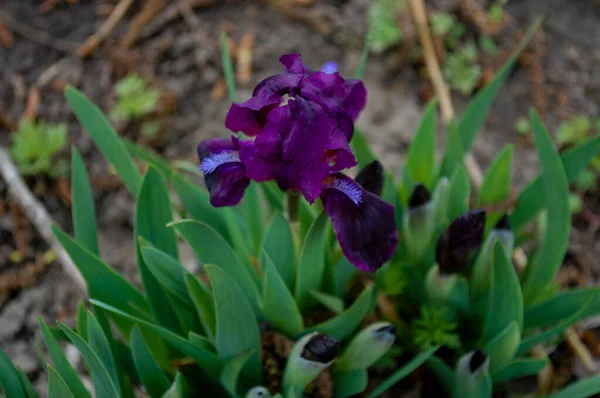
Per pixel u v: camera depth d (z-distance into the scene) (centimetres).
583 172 64
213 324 50
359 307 49
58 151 65
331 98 45
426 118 53
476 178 63
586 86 69
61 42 70
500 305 50
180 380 48
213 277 46
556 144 66
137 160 64
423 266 53
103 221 63
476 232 49
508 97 68
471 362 49
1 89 67
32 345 59
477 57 70
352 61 69
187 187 52
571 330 56
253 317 48
